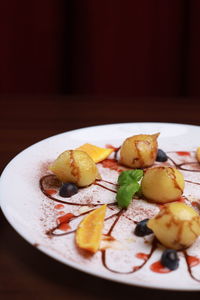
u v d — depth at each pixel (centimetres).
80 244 45
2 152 66
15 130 72
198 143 66
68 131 69
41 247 44
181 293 41
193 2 104
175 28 107
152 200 54
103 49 108
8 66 109
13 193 52
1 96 85
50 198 53
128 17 105
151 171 54
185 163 62
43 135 71
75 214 51
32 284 42
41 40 107
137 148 60
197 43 108
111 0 104
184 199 54
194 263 44
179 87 113
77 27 106
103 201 54
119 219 51
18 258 45
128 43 108
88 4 104
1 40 106
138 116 77
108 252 45
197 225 46
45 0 103
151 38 108
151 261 44
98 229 48
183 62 111
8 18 104
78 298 41
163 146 66
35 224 48
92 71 111
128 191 52
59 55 109
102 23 106
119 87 112
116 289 42
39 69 110
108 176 59
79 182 55
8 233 48
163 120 76
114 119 76
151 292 41
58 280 42
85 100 84
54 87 112
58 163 56
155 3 104
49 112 79
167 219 46
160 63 110
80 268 41
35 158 60
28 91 112
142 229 48
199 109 81
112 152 64
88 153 62
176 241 46
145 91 113
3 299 40
